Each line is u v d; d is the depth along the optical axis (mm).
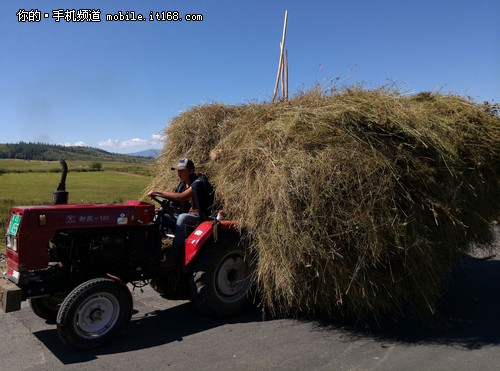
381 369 3467
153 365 3508
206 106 6266
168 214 5102
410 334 4281
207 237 4566
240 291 4832
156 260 4672
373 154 4102
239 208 4645
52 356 3672
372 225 3924
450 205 4441
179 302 5324
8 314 4762
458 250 4879
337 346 3951
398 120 4320
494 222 5648
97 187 30047
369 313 4488
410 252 4105
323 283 4082
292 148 4238
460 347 3973
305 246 3936
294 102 4930
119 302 3959
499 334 4332
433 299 4512
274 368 3463
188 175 5090
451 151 4488
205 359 3631
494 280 6594
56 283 3994
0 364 3506
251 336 4180
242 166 4680
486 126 5227
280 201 4039
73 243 4020
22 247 3695
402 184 4141
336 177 3988
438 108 5160
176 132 6336
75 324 3693
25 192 25375
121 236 4340
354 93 4730
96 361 3576
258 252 4477
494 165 5293
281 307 4594
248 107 5695
